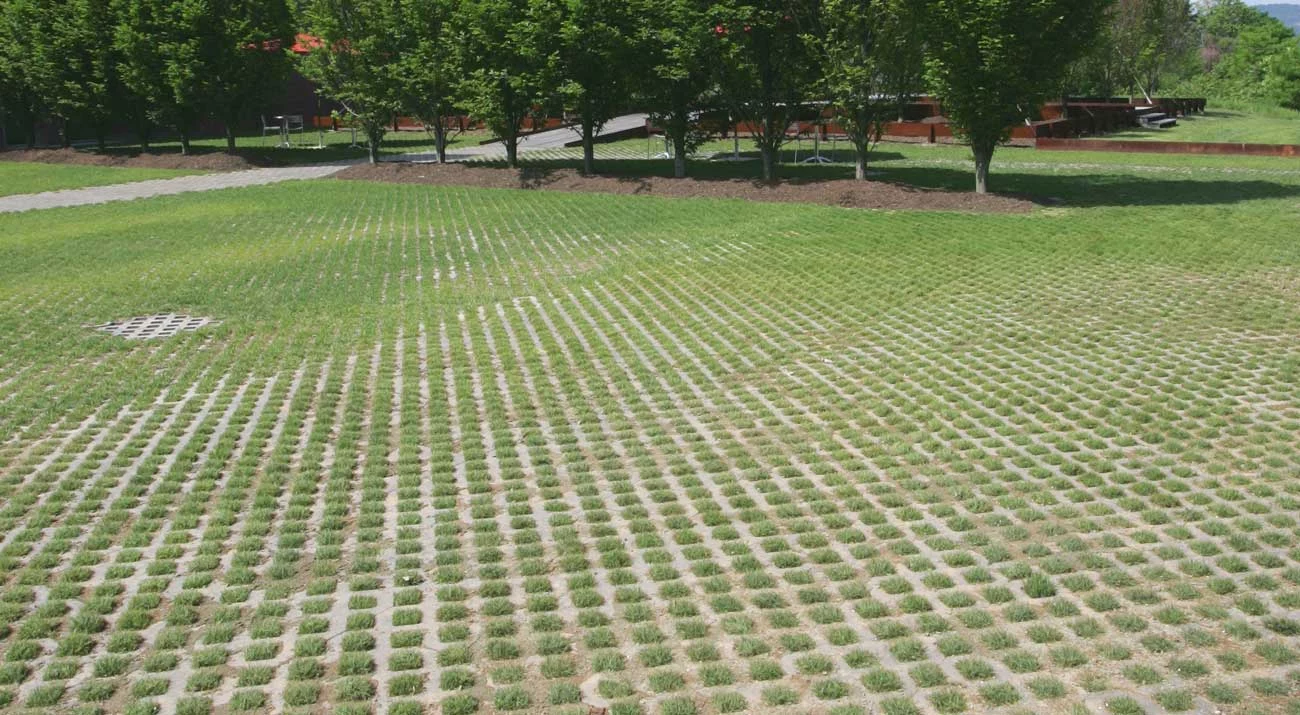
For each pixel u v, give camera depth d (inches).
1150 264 569.9
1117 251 602.2
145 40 1341.0
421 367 436.5
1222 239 620.4
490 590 240.1
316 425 363.3
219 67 1358.3
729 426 352.2
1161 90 2389.3
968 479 295.9
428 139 1740.9
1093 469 299.1
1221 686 188.9
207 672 206.8
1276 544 247.3
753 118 937.5
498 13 1024.9
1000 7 707.4
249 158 1373.0
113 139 1921.8
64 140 1627.7
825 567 246.7
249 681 204.1
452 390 403.5
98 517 289.7
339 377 424.8
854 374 405.1
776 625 219.9
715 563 250.4
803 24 889.5
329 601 237.0
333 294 589.9
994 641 207.9
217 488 309.4
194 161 1364.4
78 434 361.7
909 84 850.8
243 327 514.0
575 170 1085.8
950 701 188.1
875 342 449.7
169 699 198.2
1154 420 338.3
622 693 196.2
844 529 266.8
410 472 318.3
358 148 1574.8
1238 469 295.6
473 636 220.2
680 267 626.5
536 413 371.6
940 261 600.4
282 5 1392.7
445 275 636.7
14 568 258.1
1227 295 499.2
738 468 312.3
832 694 192.9
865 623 219.5
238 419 371.9
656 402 380.5
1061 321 469.1
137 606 235.9
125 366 449.4
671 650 211.5
